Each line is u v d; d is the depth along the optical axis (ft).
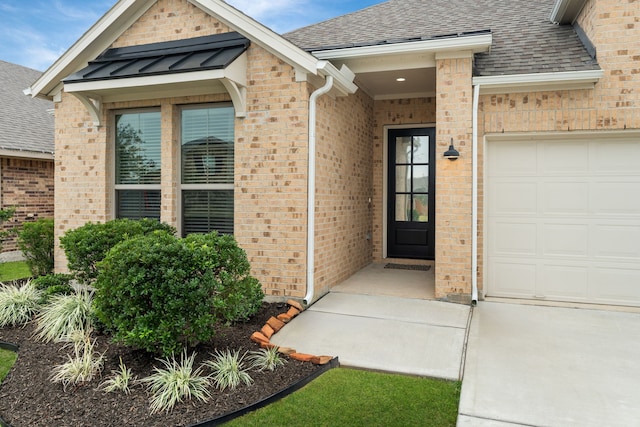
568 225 20.99
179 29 22.13
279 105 20.01
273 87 20.06
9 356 15.06
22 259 37.45
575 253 20.94
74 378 12.43
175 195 22.20
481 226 21.45
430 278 24.99
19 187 37.76
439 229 20.53
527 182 21.43
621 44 19.45
